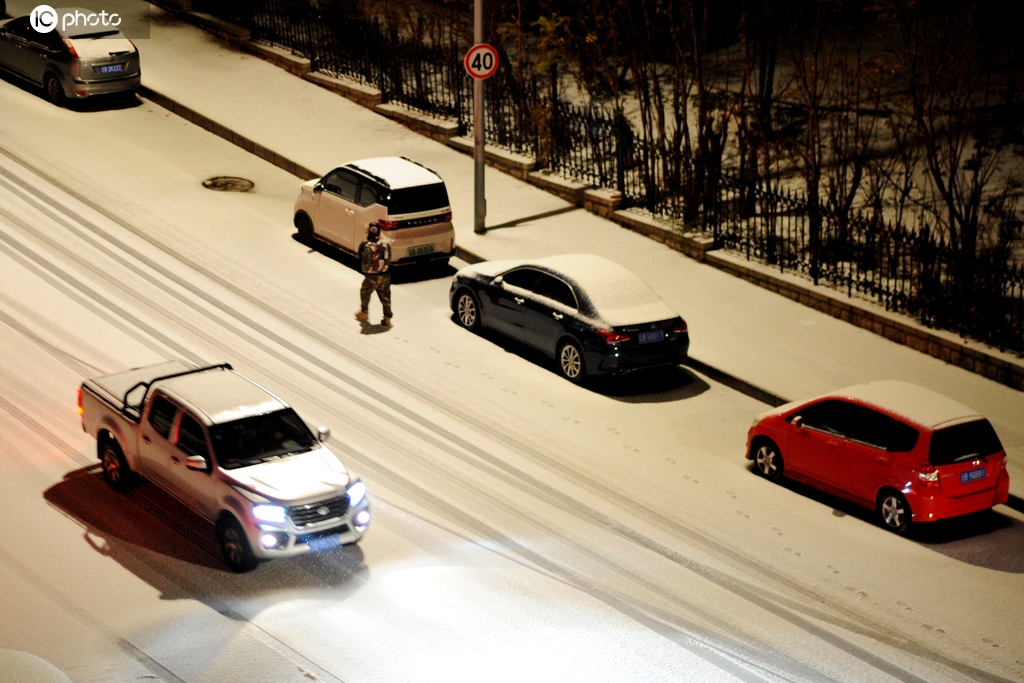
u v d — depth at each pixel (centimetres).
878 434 1808
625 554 1666
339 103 3644
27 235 2598
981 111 3195
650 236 2948
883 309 2503
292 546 1497
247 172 3167
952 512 1759
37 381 2011
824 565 1681
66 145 3141
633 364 2195
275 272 2614
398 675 1342
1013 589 1644
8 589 1451
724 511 1822
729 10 4075
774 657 1439
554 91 3269
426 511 1733
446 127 3412
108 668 1316
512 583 1560
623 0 3256
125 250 2608
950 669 1445
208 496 1545
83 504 1670
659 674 1380
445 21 3784
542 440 2008
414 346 2344
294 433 1625
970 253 2492
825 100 3481
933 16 3641
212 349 2214
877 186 2800
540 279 2328
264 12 3975
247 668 1333
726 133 2994
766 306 2608
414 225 2584
